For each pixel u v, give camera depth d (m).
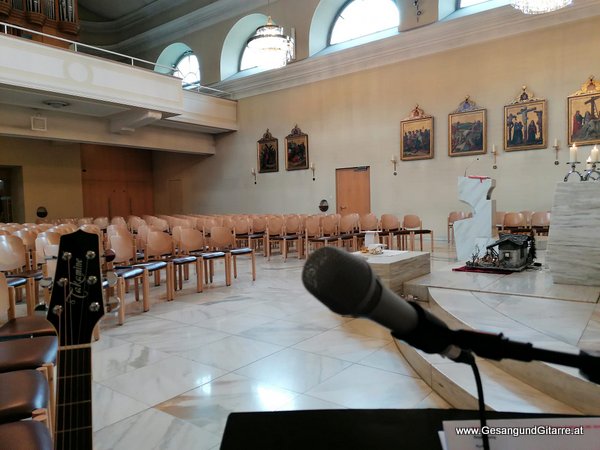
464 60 10.07
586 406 2.07
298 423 0.86
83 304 1.48
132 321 4.42
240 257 9.31
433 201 10.70
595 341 2.50
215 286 6.18
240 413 0.91
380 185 11.52
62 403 1.37
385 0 11.66
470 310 3.31
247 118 14.22
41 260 4.91
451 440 0.63
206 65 14.55
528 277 4.51
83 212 14.76
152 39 15.72
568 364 0.47
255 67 14.14
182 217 11.34
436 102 10.51
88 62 9.51
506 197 9.65
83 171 15.58
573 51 8.78
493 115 9.74
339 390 2.75
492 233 6.52
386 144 11.36
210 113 13.63
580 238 4.03
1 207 13.57
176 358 3.37
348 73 11.91
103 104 10.16
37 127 10.79
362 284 0.42
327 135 12.41
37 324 2.54
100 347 3.65
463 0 10.47
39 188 13.54
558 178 9.02
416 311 0.48
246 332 4.00
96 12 16.25
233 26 13.74
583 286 3.99
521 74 9.37
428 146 10.64
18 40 8.40
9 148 12.91
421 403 2.56
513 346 0.48
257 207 14.19
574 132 8.79
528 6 6.54
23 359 1.98
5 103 10.04
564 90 8.91
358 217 9.41
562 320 2.96
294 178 13.20
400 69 11.02
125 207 16.83
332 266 0.44
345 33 12.42
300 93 12.92
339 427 0.84
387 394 2.68
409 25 10.64
